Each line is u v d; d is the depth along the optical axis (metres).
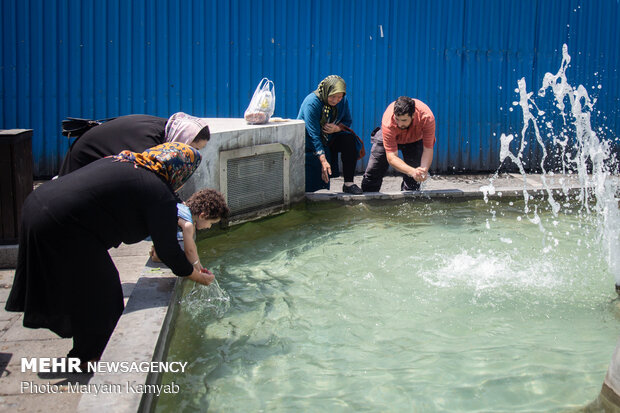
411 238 6.00
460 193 7.29
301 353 3.82
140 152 4.04
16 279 3.44
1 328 3.97
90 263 3.39
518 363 3.66
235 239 6.00
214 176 6.00
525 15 9.02
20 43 7.93
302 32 8.55
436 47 8.88
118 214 3.43
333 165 7.36
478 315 4.33
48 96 8.09
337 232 6.21
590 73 9.34
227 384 3.47
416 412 3.19
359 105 8.88
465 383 3.45
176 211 3.57
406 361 3.71
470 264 5.28
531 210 7.02
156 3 8.15
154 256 4.68
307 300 4.59
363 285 4.86
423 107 6.66
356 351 3.85
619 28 9.27
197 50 8.34
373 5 8.65
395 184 8.59
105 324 3.50
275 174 6.73
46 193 3.36
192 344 3.92
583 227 6.38
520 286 4.83
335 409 3.22
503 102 9.18
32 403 3.16
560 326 4.16
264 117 6.73
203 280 4.01
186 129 4.14
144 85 8.30
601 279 4.98
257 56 8.50
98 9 8.02
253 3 8.37
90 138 4.12
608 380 3.11
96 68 8.16
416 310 4.42
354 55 8.74
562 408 3.21
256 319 4.28
